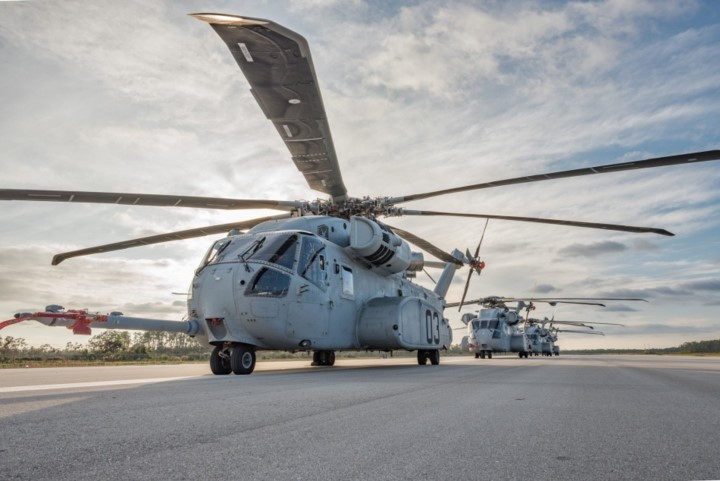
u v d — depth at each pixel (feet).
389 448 6.57
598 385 18.01
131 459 5.68
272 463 5.65
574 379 21.56
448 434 7.68
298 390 14.52
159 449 6.23
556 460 6.07
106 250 33.76
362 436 7.38
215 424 8.17
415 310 38.78
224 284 26.45
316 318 29.63
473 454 6.32
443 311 56.24
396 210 35.40
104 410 9.62
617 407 11.50
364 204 34.50
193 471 5.22
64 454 5.87
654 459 6.18
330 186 30.78
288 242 28.94
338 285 32.58
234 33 15.14
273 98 19.31
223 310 26.23
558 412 10.50
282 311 27.20
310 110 20.29
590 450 6.68
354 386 16.28
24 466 5.29
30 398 11.72
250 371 26.55
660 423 9.14
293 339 28.12
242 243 28.71
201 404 10.80
